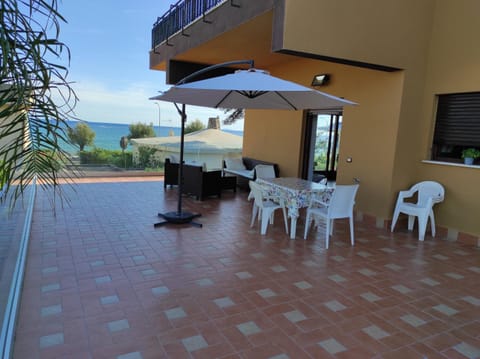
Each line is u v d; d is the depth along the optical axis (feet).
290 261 12.57
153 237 14.47
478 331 8.50
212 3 18.76
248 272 11.38
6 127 3.75
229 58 23.93
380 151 18.04
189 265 11.71
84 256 12.03
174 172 25.99
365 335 8.09
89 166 30.83
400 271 12.18
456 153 16.93
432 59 17.29
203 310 8.83
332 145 25.49
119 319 8.21
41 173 4.27
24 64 3.34
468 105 16.28
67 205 19.36
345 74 20.01
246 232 15.88
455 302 10.01
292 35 13.44
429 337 8.14
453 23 16.39
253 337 7.76
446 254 14.21
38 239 13.57
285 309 9.10
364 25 15.10
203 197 23.16
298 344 7.59
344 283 10.94
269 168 21.65
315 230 16.79
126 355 6.93
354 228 17.65
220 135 36.11
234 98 15.20
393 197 17.76
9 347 6.63
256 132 29.25
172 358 6.91
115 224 16.08
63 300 8.96
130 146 33.09
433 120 17.61
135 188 25.80
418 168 18.15
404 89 16.92
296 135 24.40
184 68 25.54
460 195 16.38
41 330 7.61
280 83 11.48
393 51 16.12
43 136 3.97
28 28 3.37
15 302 8.31
